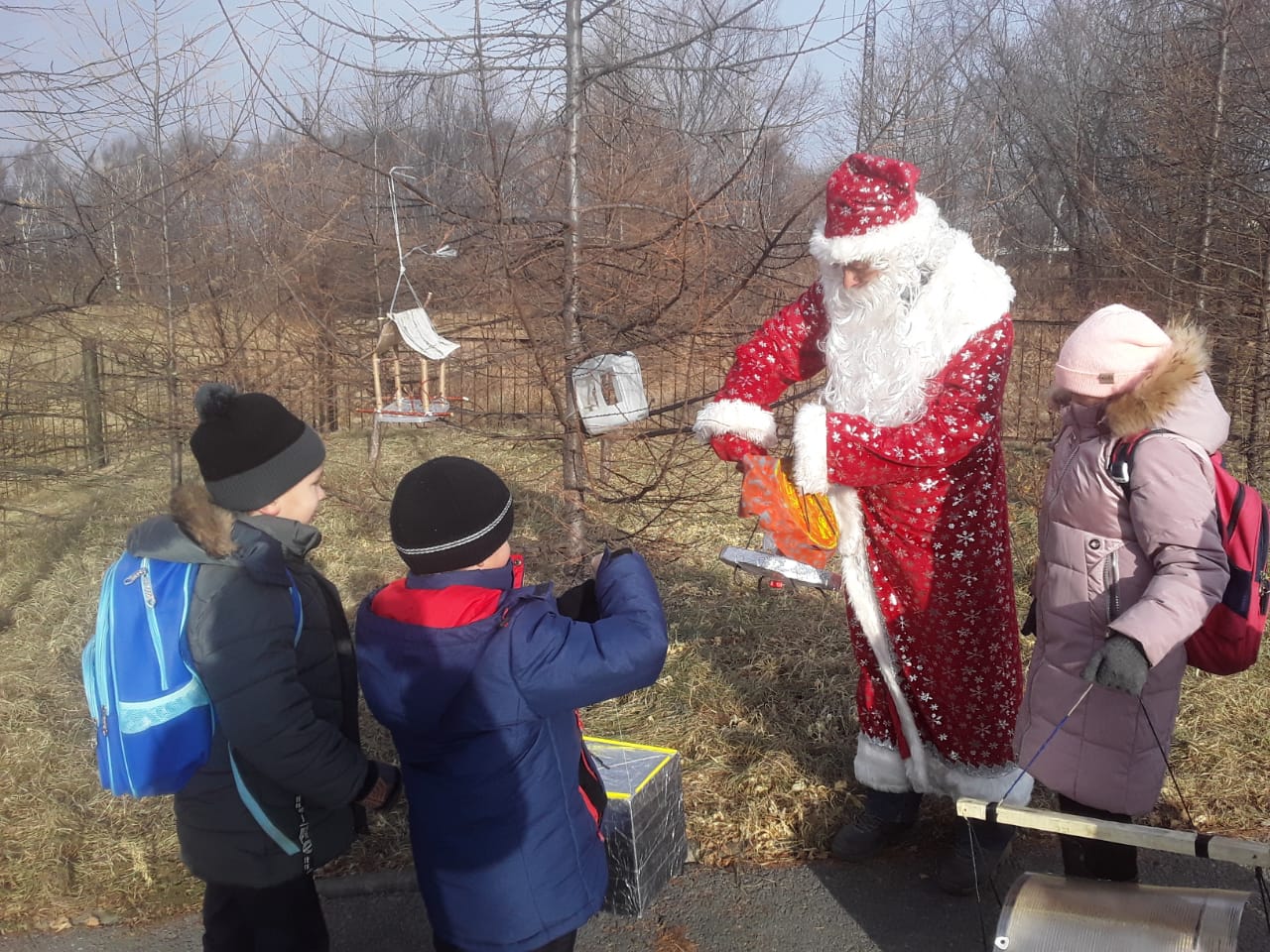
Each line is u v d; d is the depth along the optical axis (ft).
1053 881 7.21
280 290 20.66
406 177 13.23
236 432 7.41
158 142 22.90
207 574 6.96
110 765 7.02
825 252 9.40
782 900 10.36
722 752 13.04
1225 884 10.27
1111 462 8.13
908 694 10.25
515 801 6.95
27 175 21.38
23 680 15.79
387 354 16.28
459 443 28.17
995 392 9.27
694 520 22.06
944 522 9.62
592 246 13.10
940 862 10.86
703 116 14.46
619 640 6.84
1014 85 49.14
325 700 7.55
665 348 13.56
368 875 10.94
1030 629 9.93
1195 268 26.91
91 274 22.77
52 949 10.06
